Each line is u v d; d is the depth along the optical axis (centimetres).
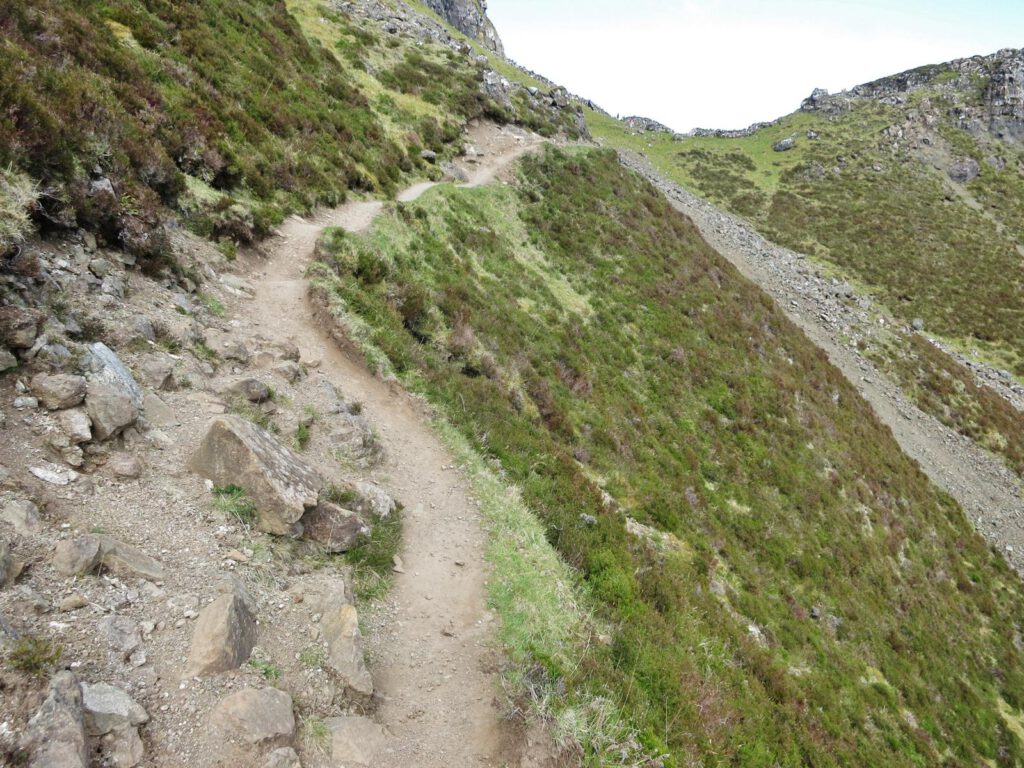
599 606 1119
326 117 2736
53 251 970
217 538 711
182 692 526
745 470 2425
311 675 624
